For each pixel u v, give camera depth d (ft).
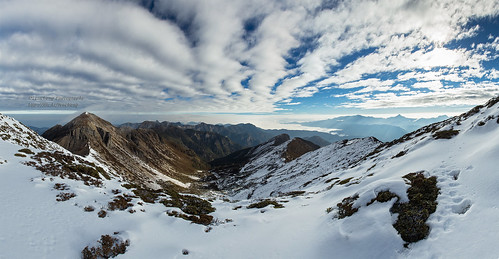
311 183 188.34
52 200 55.57
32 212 47.39
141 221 57.93
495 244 28.81
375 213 46.11
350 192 76.13
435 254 31.58
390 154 140.97
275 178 355.77
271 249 47.37
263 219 69.26
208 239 54.60
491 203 36.88
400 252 35.22
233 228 62.44
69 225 46.26
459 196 42.55
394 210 44.65
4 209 45.57
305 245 46.47
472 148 67.46
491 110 91.56
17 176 65.31
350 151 285.23
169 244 49.26
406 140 162.50
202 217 68.80
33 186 60.49
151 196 84.84
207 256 45.83
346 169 175.94
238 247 49.78
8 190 55.01
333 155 310.86
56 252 37.29
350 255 39.34
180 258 44.47
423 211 41.09
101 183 82.17
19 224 41.70
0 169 67.56
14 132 129.49
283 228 58.13
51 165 84.43
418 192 47.19
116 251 42.93
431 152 83.30
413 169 71.26
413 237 36.50
